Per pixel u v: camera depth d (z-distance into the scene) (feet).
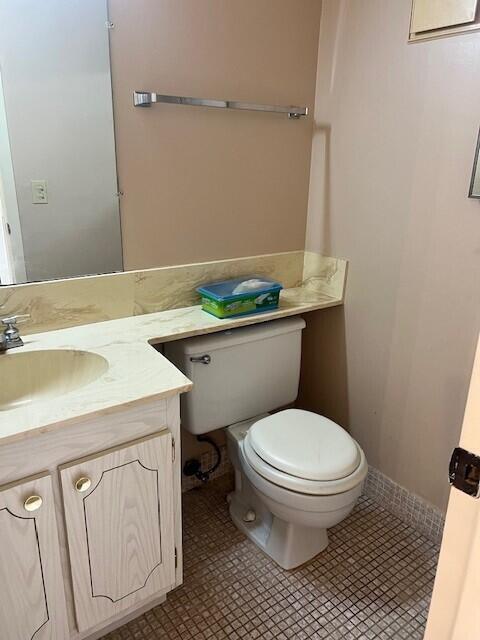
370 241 5.69
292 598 4.95
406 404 5.70
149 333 4.85
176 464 4.20
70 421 3.34
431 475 5.61
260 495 4.98
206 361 5.25
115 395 3.64
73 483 3.58
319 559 5.44
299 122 6.00
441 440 5.41
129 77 4.66
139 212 5.09
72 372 4.40
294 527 5.21
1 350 4.27
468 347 4.92
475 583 1.92
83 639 4.33
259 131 5.70
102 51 4.45
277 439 5.02
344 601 4.92
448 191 4.78
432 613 2.18
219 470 6.79
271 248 6.31
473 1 4.24
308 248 6.59
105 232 4.93
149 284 5.36
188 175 5.32
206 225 5.63
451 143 4.66
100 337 4.72
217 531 5.83
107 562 4.01
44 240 4.61
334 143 5.90
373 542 5.70
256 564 5.34
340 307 6.28
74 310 4.93
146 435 3.90
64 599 3.87
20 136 4.25
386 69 5.11
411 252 5.26
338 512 4.66
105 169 4.75
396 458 5.98
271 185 6.02
